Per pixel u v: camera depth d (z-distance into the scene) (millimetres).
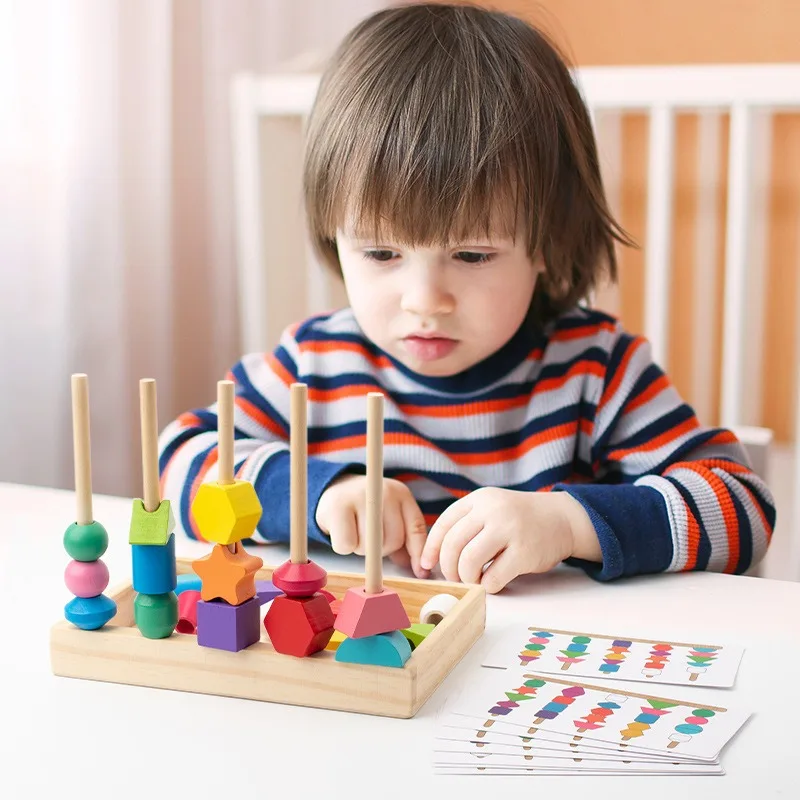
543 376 1113
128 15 1663
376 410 587
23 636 717
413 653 613
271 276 1794
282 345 1192
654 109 1547
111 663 646
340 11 2162
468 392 1102
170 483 1030
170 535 644
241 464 1002
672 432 1072
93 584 655
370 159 962
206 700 624
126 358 1697
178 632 690
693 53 2344
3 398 1507
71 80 1522
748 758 556
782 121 2184
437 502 1085
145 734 583
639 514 883
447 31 1036
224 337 1960
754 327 2283
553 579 860
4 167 1455
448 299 972
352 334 1156
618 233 1194
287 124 1786
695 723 583
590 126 1109
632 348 1132
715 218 2312
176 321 1937
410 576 885
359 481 923
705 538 897
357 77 1018
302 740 575
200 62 1890
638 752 554
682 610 781
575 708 601
